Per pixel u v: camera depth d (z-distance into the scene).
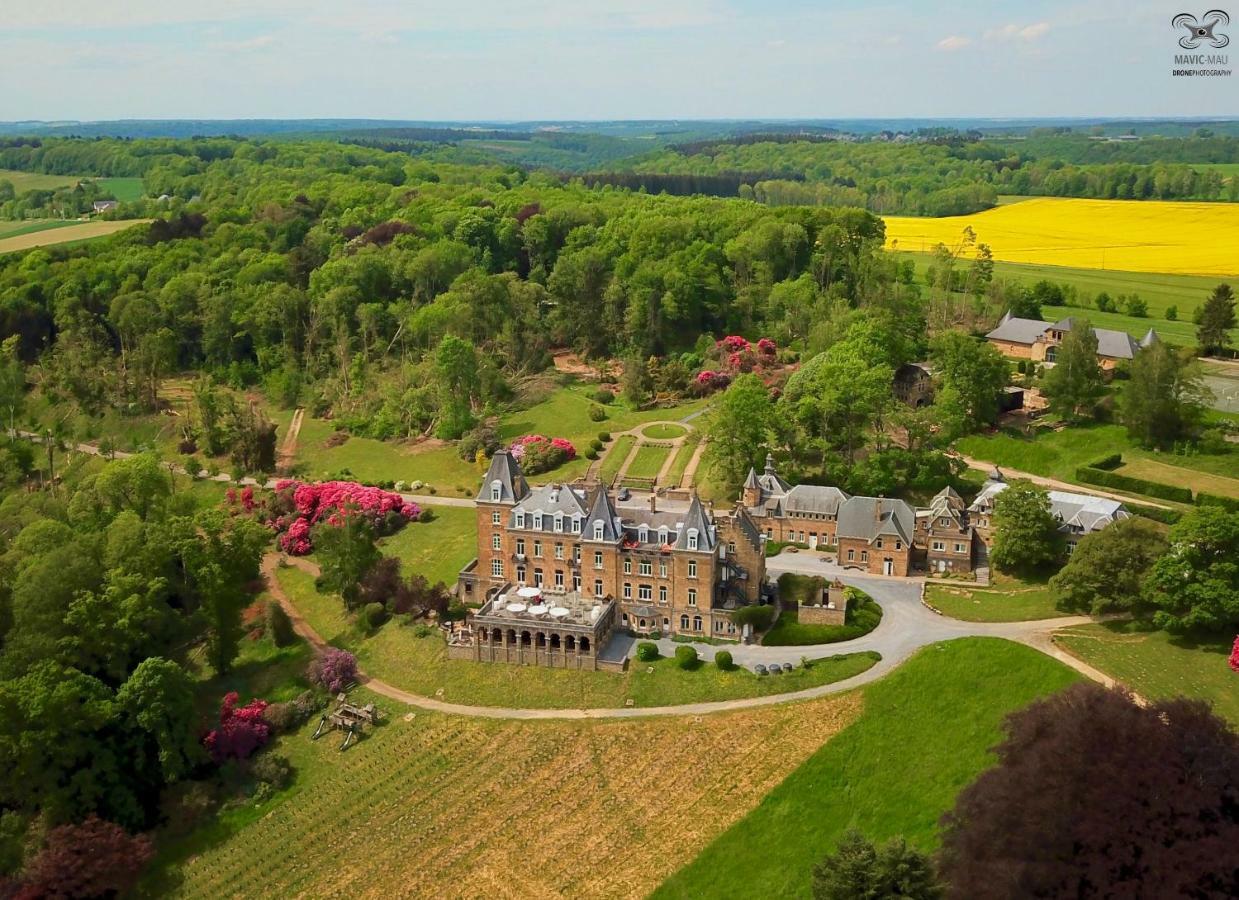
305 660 155.88
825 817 115.00
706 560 146.75
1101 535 142.25
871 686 132.00
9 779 120.62
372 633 159.88
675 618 150.62
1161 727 93.81
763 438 192.38
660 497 166.00
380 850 117.62
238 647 162.50
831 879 92.00
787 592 154.00
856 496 174.50
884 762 120.75
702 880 109.25
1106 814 86.75
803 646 143.62
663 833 115.31
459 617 160.50
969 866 89.50
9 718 121.06
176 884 116.81
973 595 156.50
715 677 137.38
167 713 127.56
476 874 112.69
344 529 169.12
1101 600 138.62
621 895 108.44
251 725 137.12
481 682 143.38
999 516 160.75
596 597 154.50
